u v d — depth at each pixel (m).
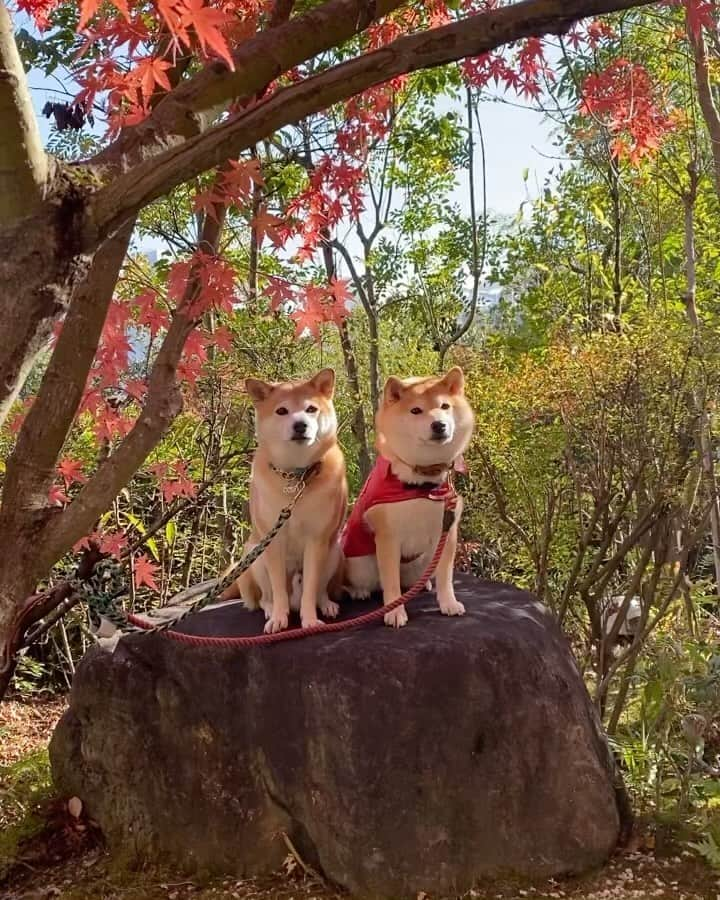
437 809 1.57
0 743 2.73
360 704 1.56
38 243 0.97
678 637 2.27
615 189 3.57
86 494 1.37
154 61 1.16
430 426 1.63
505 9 1.06
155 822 1.78
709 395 1.98
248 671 1.70
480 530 2.43
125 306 1.78
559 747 1.64
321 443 1.70
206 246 1.58
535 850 1.61
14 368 0.98
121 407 2.28
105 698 1.86
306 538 1.73
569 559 2.34
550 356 2.19
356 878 1.55
